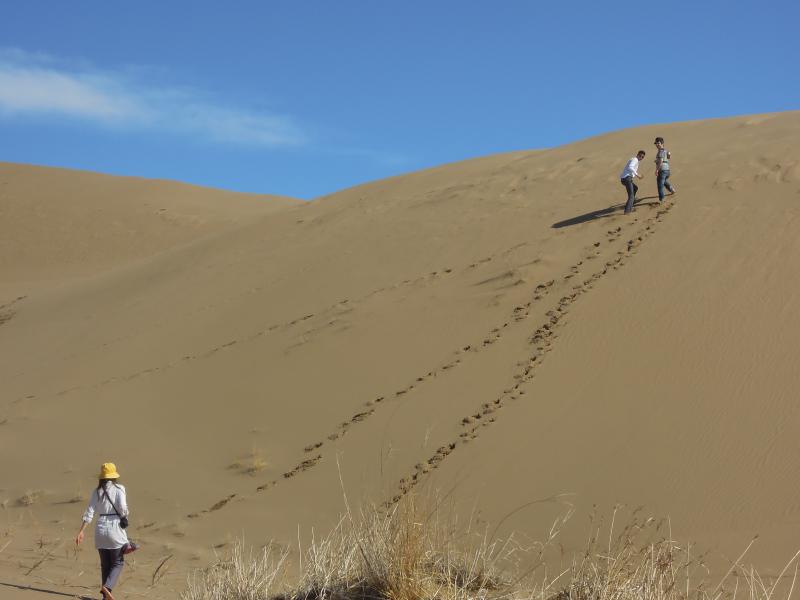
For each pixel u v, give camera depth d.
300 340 17.27
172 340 20.11
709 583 7.16
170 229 46.56
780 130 20.12
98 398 17.58
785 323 12.30
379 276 19.42
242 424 14.62
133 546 7.92
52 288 33.62
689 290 13.92
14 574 8.72
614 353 12.91
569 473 10.36
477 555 6.67
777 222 15.11
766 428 10.17
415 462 11.70
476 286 16.84
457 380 13.59
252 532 10.95
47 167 58.09
